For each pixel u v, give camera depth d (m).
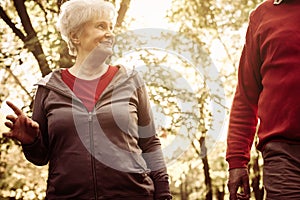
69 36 3.84
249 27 4.02
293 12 3.81
